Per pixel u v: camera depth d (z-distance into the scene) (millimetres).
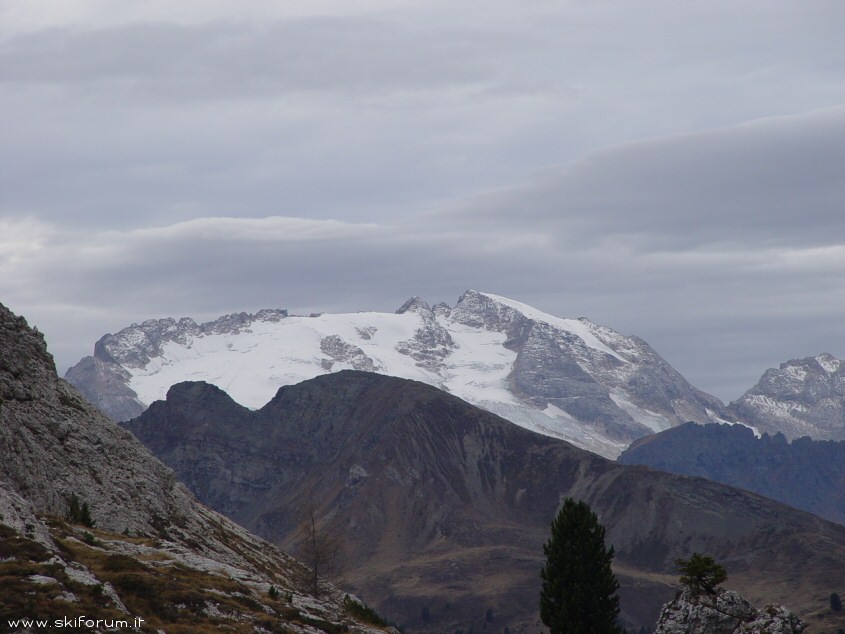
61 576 172625
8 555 175000
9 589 163250
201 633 174250
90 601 168875
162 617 176875
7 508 192375
